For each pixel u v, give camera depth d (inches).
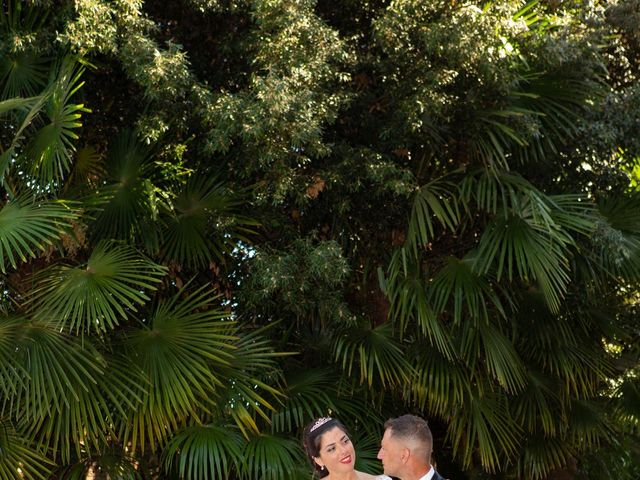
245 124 265.3
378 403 310.0
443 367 301.7
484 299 320.2
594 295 340.8
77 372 262.1
